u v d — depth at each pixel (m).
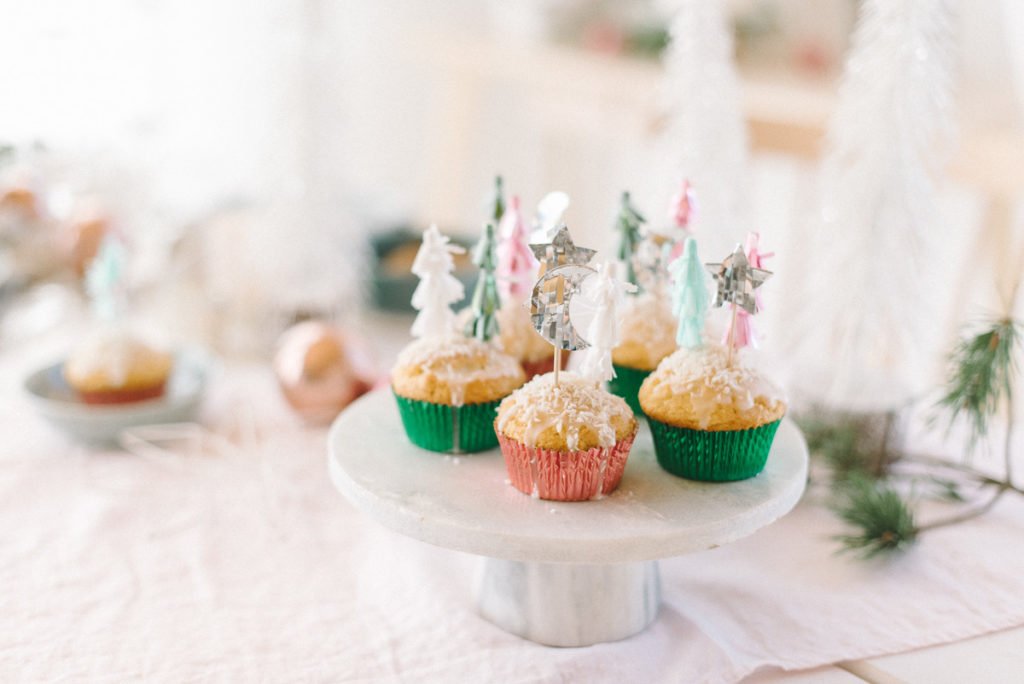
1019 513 0.74
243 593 0.67
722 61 0.86
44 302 1.06
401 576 0.68
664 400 0.64
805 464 0.66
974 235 1.15
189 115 1.31
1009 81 1.30
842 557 0.70
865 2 0.76
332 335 0.86
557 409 0.61
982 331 0.72
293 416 0.88
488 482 0.64
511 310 0.72
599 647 0.62
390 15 1.77
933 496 0.76
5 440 0.83
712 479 0.64
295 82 0.95
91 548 0.70
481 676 0.60
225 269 0.99
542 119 1.66
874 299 0.76
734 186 0.87
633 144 1.66
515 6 1.79
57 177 0.97
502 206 0.72
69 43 1.07
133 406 0.83
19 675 0.60
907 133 0.74
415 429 0.67
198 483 0.78
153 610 0.65
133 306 1.01
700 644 0.62
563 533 0.58
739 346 0.66
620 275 0.74
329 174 0.97
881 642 0.63
